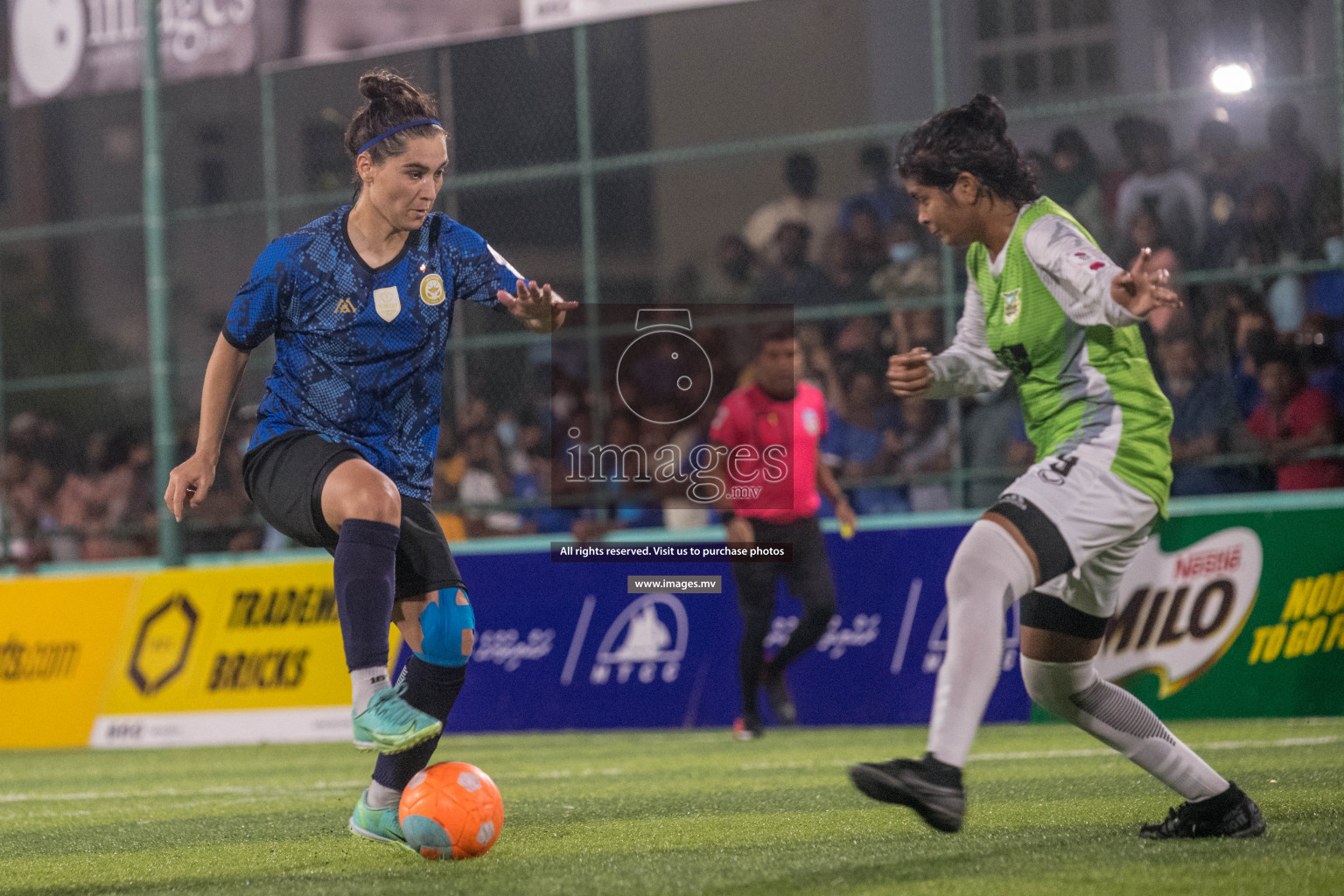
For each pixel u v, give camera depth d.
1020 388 9.56
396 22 26.97
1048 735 20.20
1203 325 25.72
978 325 10.17
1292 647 21.08
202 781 19.09
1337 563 21.08
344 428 9.52
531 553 25.36
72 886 9.94
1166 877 8.14
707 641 24.09
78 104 56.56
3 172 56.56
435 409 9.91
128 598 27.20
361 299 9.41
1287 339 25.53
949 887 8.07
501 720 24.81
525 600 25.23
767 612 21.30
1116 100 24.58
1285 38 31.28
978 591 8.61
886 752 18.73
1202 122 28.08
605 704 24.36
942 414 28.12
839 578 23.64
